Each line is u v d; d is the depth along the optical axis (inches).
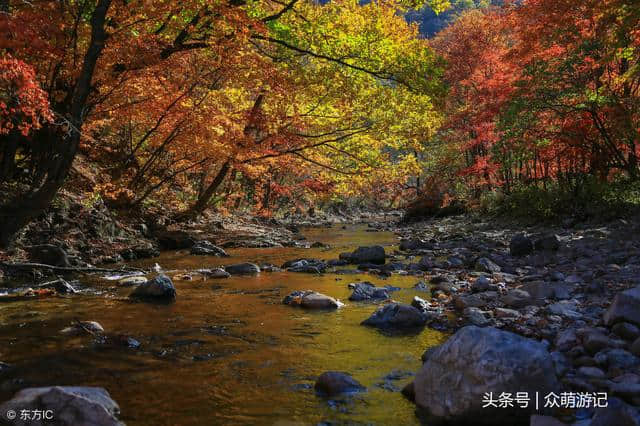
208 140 603.8
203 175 957.8
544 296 281.0
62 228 498.6
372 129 652.1
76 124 348.5
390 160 799.1
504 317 249.9
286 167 797.9
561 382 160.1
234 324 255.3
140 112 555.2
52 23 327.0
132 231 622.8
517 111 630.5
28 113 275.6
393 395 163.8
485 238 680.4
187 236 677.9
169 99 538.9
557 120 686.5
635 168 689.0
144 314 276.2
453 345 150.7
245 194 1123.9
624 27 465.7
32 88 247.4
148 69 449.7
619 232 536.4
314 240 825.5
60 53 383.6
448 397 144.2
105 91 482.3
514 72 755.4
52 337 229.3
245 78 535.8
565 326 223.3
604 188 679.1
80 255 470.3
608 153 703.7
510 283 341.1
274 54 537.0
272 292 342.6
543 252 487.8
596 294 280.1
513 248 499.8
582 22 607.2
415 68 512.7
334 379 169.0
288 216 1654.8
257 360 200.2
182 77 554.3
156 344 221.3
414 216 1342.3
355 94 579.5
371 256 509.0
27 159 527.5
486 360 142.0
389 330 241.9
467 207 1192.8
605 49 576.1
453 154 1239.5
